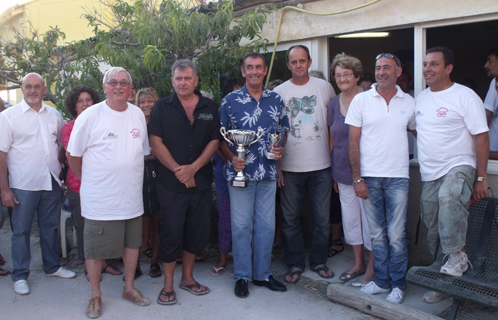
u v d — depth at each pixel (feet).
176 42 14.46
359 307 10.52
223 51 15.16
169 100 10.84
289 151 12.42
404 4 12.47
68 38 35.45
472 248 10.33
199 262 14.01
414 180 13.20
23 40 18.84
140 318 10.43
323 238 12.81
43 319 10.47
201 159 10.82
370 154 10.71
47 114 12.42
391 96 10.66
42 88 12.09
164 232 10.91
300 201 12.73
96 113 10.25
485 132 9.48
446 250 9.42
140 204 10.94
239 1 15.78
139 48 15.74
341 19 13.80
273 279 12.05
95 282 10.73
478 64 21.56
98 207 10.29
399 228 10.62
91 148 10.28
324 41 14.98
